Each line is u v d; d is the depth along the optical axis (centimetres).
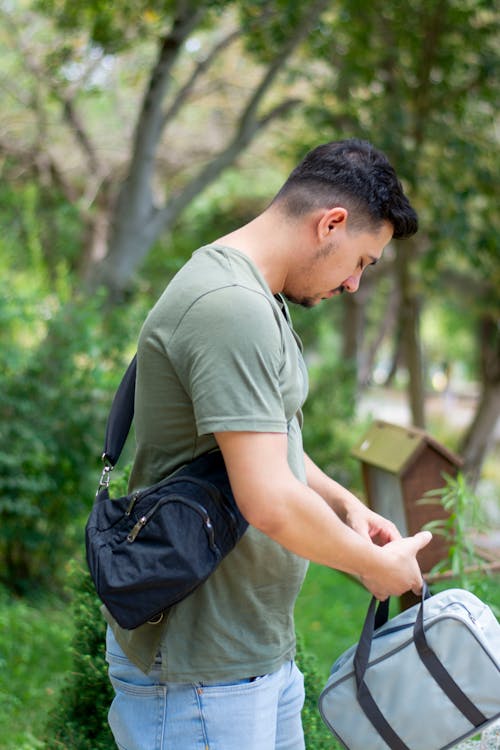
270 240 168
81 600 253
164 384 160
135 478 173
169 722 164
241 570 164
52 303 543
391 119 692
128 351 569
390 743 173
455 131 728
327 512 152
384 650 173
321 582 545
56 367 514
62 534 535
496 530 379
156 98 676
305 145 725
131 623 155
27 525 519
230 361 149
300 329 897
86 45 727
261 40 714
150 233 699
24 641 407
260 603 167
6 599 477
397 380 2133
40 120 816
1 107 849
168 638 162
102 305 660
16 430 497
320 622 477
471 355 2448
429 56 714
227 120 981
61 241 809
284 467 150
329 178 166
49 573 533
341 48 744
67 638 402
